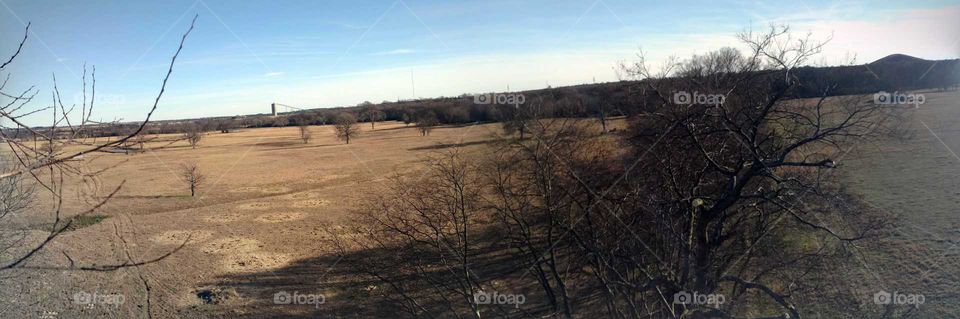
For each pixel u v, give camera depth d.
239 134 87.06
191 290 13.67
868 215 11.27
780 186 8.79
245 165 42.91
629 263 9.81
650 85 8.54
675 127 8.52
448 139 40.72
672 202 9.10
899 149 23.89
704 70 9.05
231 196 28.70
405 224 10.65
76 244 17.52
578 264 11.13
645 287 8.59
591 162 10.36
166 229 20.83
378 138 66.38
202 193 29.66
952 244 12.01
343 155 47.44
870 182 17.75
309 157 47.47
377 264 12.05
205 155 52.16
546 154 10.13
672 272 9.21
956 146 23.33
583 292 11.60
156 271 15.14
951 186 16.94
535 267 11.23
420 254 11.75
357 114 96.12
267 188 31.27
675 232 8.84
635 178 9.80
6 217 5.38
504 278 13.02
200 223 21.97
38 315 11.37
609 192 9.95
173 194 29.28
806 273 9.50
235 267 15.61
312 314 12.04
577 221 10.08
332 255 16.09
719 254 9.96
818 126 7.71
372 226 13.67
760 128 9.20
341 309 12.26
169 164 44.47
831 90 7.89
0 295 7.71
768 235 9.96
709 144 9.41
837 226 10.07
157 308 12.50
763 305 9.88
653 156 9.56
